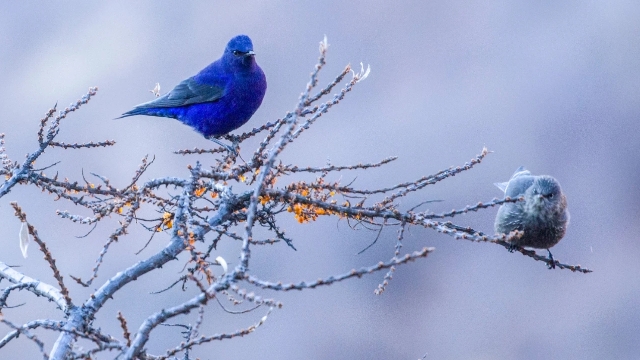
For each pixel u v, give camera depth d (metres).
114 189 6.84
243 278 5.04
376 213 6.14
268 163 5.46
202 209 6.69
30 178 6.90
